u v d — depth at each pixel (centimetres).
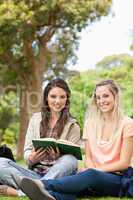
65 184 562
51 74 2720
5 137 3641
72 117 674
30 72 2553
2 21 2134
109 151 632
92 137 646
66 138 656
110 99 634
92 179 588
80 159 636
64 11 2252
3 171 623
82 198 603
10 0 2164
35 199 535
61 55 2677
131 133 620
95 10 2308
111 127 640
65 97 659
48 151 630
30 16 2167
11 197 609
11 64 2511
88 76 3192
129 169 621
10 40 2244
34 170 645
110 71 3397
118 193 618
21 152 2583
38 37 2492
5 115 3362
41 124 667
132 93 3061
